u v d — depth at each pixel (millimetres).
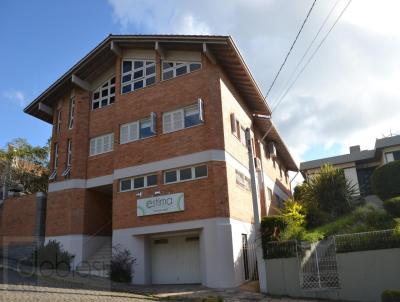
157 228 17938
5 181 30406
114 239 18938
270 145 27953
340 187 21078
